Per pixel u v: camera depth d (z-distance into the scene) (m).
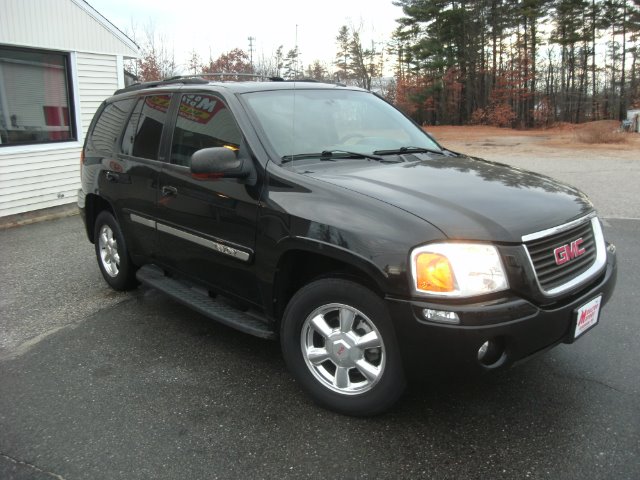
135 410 3.06
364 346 2.77
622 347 3.69
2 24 8.57
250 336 4.07
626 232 7.06
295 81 4.20
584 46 57.19
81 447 2.73
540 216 2.71
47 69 9.44
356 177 3.05
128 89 4.88
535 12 51.53
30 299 4.98
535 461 2.54
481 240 2.48
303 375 3.04
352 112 3.99
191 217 3.65
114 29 10.34
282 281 3.12
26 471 2.55
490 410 2.97
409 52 55.16
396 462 2.56
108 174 4.62
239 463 2.58
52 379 3.45
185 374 3.48
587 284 2.81
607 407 2.97
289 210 2.94
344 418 2.93
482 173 3.31
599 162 17.16
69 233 7.79
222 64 44.88
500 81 57.03
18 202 9.08
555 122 55.25
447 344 2.45
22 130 9.16
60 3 9.38
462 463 2.54
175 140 3.93
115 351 3.84
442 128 52.41
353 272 2.80
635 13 52.88
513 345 2.50
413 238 2.51
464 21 54.06
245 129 3.36
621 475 2.43
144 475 2.51
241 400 3.15
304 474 2.50
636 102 56.28
